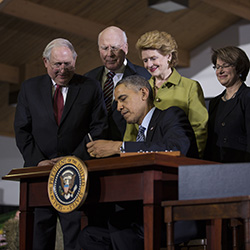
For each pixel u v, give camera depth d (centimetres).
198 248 264
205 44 1135
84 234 275
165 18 1009
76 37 961
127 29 997
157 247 221
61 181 246
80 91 331
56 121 327
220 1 955
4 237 566
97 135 327
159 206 223
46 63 329
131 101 275
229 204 202
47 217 317
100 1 910
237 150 304
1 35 928
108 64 362
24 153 325
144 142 263
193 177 213
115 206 293
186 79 328
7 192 1092
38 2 880
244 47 1100
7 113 1105
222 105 318
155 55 318
